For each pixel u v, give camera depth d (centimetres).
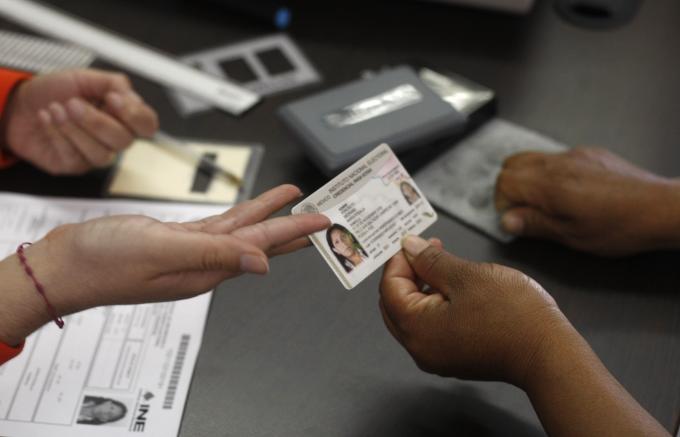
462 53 93
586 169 67
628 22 98
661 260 69
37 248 52
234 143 81
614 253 68
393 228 57
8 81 80
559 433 48
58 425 56
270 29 97
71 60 91
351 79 89
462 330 53
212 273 51
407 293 56
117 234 49
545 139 81
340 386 59
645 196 65
